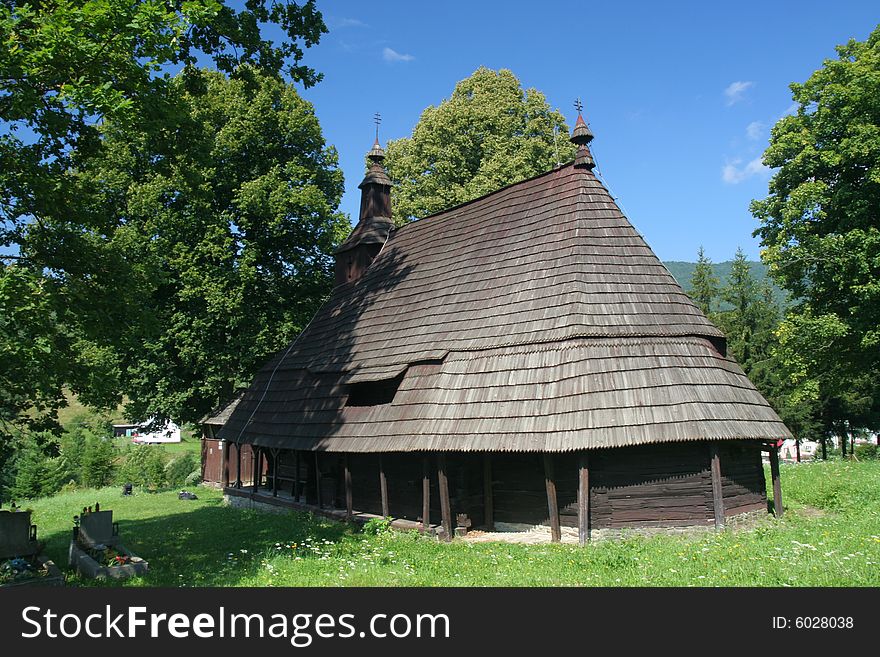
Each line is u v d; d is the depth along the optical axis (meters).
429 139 35.50
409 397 15.45
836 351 24.72
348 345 19.59
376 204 25.33
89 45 8.17
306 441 17.23
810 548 9.66
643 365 13.11
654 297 14.55
